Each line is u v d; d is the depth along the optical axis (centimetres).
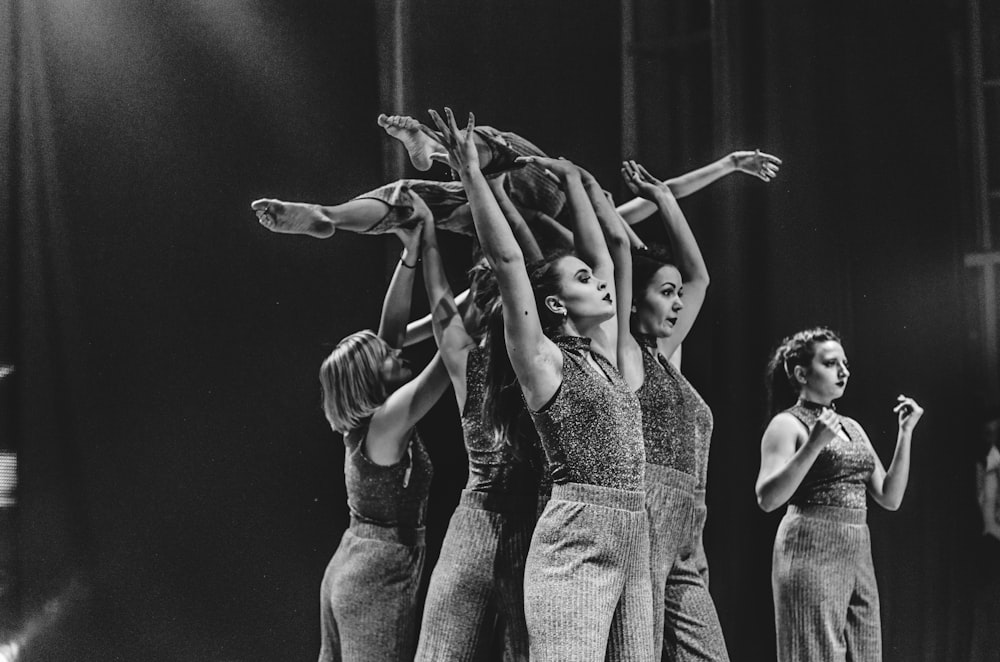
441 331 401
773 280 570
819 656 452
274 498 589
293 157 586
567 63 571
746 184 571
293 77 584
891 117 580
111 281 597
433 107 563
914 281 576
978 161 589
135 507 594
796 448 468
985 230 587
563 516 331
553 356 339
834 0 577
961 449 569
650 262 414
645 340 409
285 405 589
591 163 573
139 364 597
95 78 594
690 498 400
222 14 583
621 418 339
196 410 595
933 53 586
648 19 582
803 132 572
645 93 580
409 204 417
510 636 376
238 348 593
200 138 591
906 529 565
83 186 598
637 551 335
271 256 589
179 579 589
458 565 379
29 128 600
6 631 589
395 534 423
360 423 425
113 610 589
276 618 585
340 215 401
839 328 570
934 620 559
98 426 597
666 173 580
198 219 593
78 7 589
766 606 555
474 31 564
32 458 601
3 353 602
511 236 338
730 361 570
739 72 569
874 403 570
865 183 576
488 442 384
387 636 419
